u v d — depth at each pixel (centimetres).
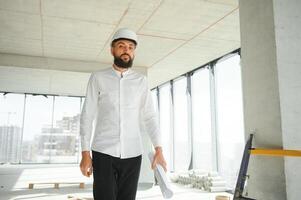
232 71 595
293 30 287
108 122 155
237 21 445
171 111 850
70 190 577
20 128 1130
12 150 1134
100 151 152
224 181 572
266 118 283
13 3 391
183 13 418
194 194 530
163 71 752
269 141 278
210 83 656
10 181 697
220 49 576
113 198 147
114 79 160
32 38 521
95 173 151
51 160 1169
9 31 489
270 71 282
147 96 172
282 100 269
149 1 383
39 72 745
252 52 310
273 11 285
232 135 574
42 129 1152
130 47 159
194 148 723
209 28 473
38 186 631
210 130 649
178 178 691
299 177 262
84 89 998
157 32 491
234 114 572
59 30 482
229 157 581
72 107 1170
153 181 672
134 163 157
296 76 278
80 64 659
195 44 549
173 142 834
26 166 1077
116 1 382
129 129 158
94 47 568
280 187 263
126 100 159
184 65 695
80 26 465
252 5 316
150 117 174
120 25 459
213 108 642
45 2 387
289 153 240
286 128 265
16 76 798
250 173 301
